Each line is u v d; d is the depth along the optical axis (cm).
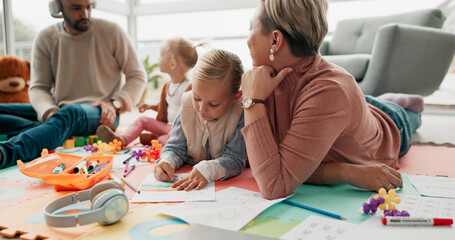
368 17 304
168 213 77
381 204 78
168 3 376
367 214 80
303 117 86
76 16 187
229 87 107
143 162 136
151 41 405
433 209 81
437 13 269
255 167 88
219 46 381
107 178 111
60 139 158
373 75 239
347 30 309
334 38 316
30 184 107
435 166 132
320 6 88
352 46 303
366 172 96
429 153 157
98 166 111
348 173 98
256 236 64
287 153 86
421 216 77
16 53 256
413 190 98
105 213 71
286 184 86
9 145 132
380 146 117
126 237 68
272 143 88
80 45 197
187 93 125
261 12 92
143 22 402
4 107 182
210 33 381
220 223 72
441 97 339
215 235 65
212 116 110
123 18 389
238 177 114
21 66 213
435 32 247
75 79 199
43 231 71
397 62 236
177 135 124
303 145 85
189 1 368
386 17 291
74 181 98
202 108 108
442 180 108
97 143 159
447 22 326
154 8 382
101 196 72
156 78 396
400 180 97
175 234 69
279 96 97
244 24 362
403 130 135
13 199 93
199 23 384
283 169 86
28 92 205
